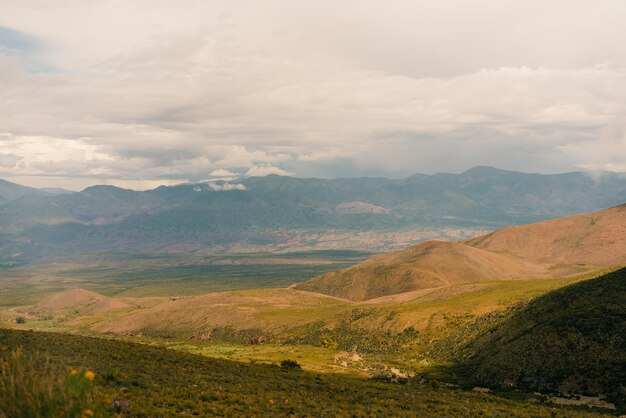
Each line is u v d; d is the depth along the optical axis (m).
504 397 67.31
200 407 36.44
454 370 98.44
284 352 113.06
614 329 77.62
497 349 97.00
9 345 51.16
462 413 48.12
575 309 93.81
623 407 58.97
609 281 104.25
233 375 55.34
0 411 16.98
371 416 41.94
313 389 53.38
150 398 36.72
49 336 60.66
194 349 124.25
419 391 62.28
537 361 79.62
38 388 17.31
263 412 37.97
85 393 17.72
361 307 186.38
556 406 60.41
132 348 62.22
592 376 69.62
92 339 64.31
